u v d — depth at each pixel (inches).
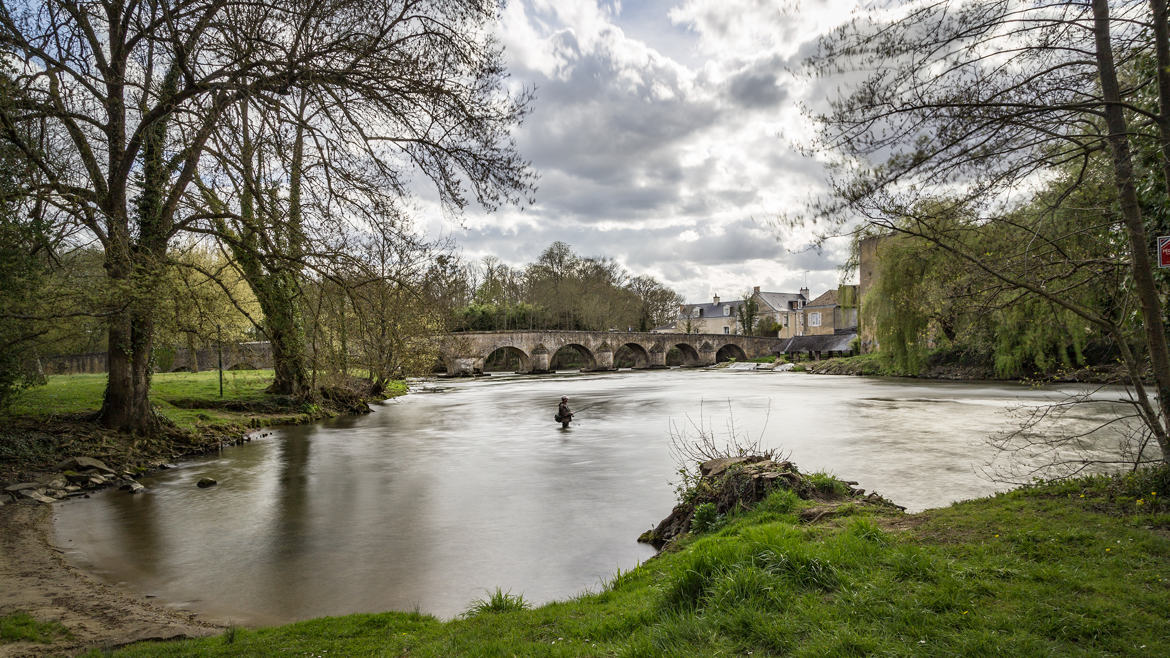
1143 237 258.5
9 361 553.0
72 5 397.1
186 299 588.4
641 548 350.6
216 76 416.5
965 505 283.3
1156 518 227.5
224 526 409.7
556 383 1899.6
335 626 224.8
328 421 989.2
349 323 548.4
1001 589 178.1
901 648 148.6
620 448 690.8
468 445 736.3
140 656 196.7
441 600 280.7
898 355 1659.7
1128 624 153.2
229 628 225.8
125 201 551.2
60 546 367.6
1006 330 1187.3
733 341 3444.9
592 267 3575.3
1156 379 263.9
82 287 513.0
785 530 253.9
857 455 599.8
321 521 419.2
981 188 257.1
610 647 171.0
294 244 456.8
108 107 535.2
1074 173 354.9
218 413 910.4
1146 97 289.7
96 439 601.3
